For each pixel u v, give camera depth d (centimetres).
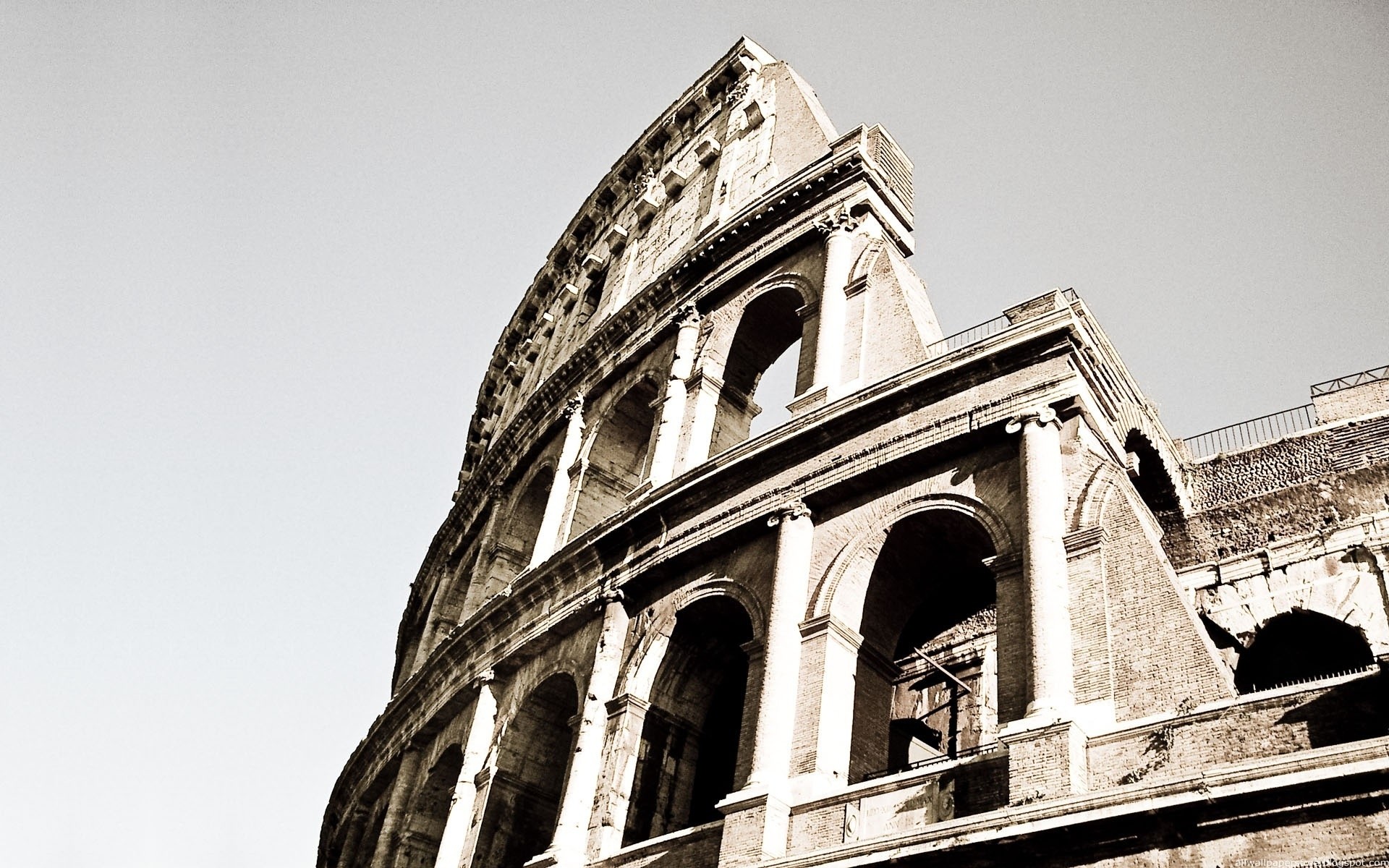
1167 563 2436
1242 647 3212
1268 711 2102
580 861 3038
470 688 3994
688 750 3297
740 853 2548
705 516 3381
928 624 3206
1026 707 2358
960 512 2791
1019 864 2075
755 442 3325
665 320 4334
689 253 4341
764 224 4147
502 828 3588
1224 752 2098
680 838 2817
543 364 5691
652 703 3281
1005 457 2795
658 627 3344
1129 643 2369
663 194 5303
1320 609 3133
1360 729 1998
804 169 4097
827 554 3014
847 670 2847
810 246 3950
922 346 3316
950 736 3766
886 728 2894
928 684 4097
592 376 4675
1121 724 2248
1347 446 3522
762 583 3100
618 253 5450
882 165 4000
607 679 3353
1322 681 2086
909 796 2420
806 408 3372
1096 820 2003
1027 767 2234
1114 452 2794
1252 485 3619
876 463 2998
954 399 2961
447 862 3572
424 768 4222
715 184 4850
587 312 5456
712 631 3356
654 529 3538
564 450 4538
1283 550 3272
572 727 3359
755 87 5166
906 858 2188
